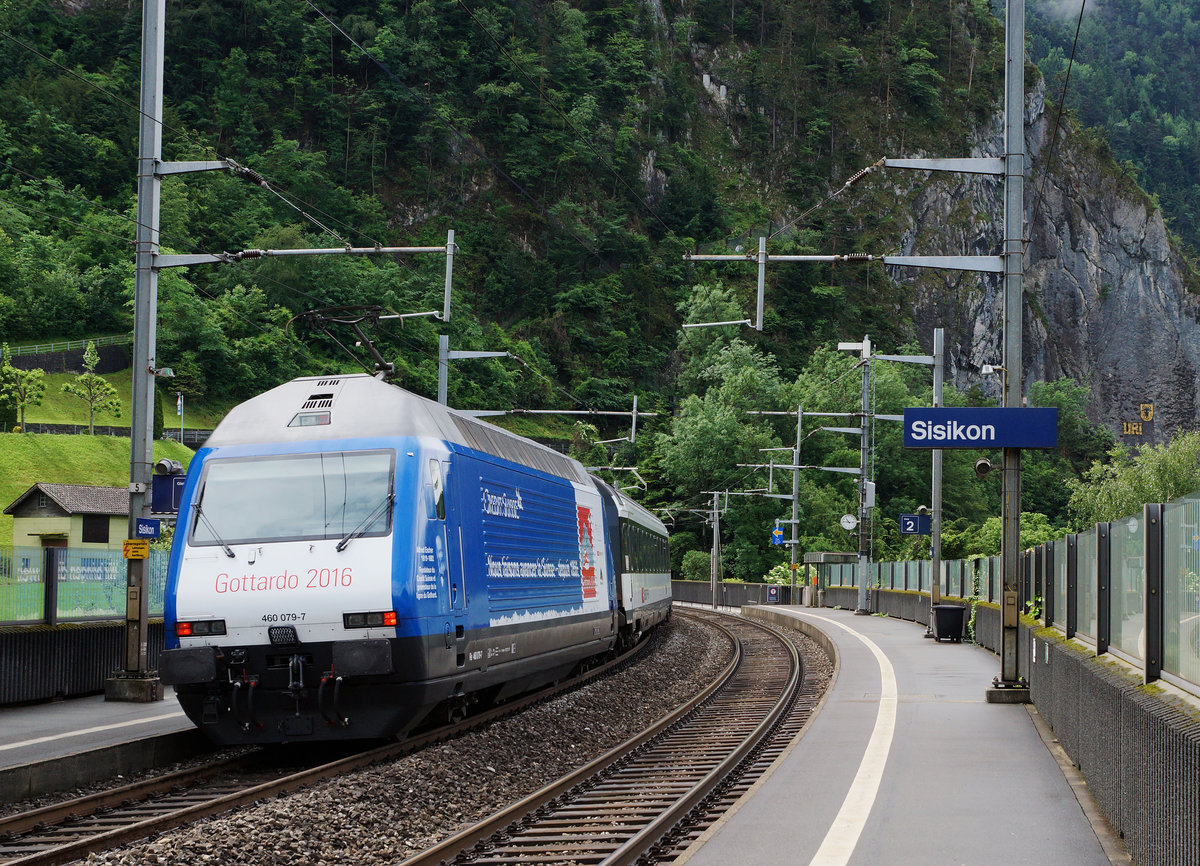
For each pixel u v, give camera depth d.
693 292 153.12
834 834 9.27
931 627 34.03
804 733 15.15
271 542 14.47
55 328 128.12
